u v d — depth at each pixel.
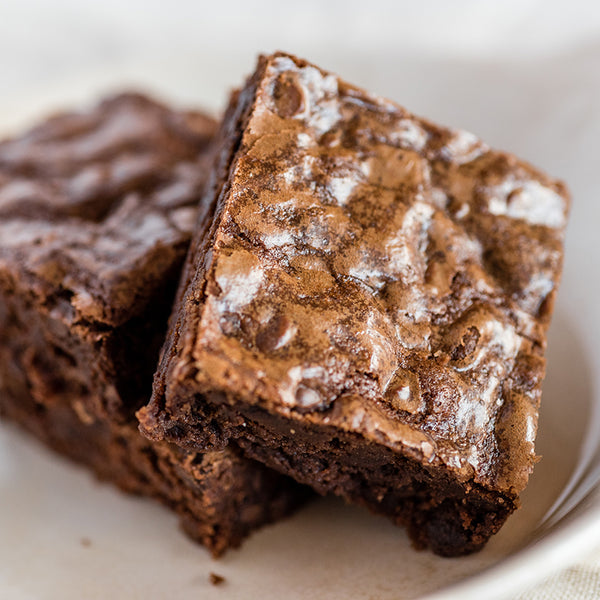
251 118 0.18
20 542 0.20
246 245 0.17
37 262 0.20
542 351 0.18
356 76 0.26
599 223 0.21
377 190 0.18
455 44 0.25
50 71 0.31
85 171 0.22
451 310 0.18
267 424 0.17
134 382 0.19
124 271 0.19
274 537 0.19
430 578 0.17
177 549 0.20
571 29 0.23
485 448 0.17
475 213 0.18
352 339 0.17
